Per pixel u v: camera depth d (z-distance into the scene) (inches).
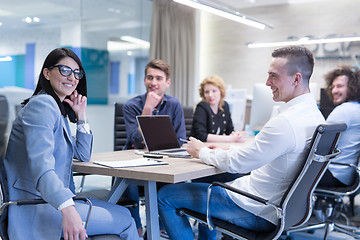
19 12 194.2
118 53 250.4
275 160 71.5
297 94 73.5
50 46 208.4
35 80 198.7
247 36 286.5
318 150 67.4
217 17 298.2
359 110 113.6
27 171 63.5
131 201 92.6
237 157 73.3
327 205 120.0
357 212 155.2
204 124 143.3
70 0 218.1
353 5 248.4
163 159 89.1
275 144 68.7
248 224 74.6
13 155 64.6
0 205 59.9
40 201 59.4
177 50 273.6
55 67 70.2
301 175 65.6
